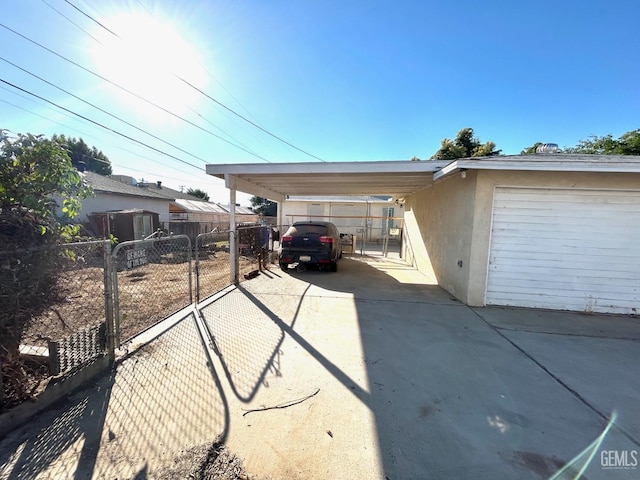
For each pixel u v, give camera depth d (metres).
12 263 2.01
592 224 4.97
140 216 14.50
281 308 4.79
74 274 2.52
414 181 7.45
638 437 1.99
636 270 4.89
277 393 2.41
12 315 2.02
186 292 5.91
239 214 28.61
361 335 3.74
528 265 5.16
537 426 2.08
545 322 4.46
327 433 1.95
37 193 2.16
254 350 3.21
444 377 2.76
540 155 5.88
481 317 4.63
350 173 6.06
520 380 2.74
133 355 3.00
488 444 1.88
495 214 5.15
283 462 1.69
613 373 2.93
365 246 17.80
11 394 2.01
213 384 2.51
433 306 5.18
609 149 16.59
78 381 2.41
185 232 17.86
